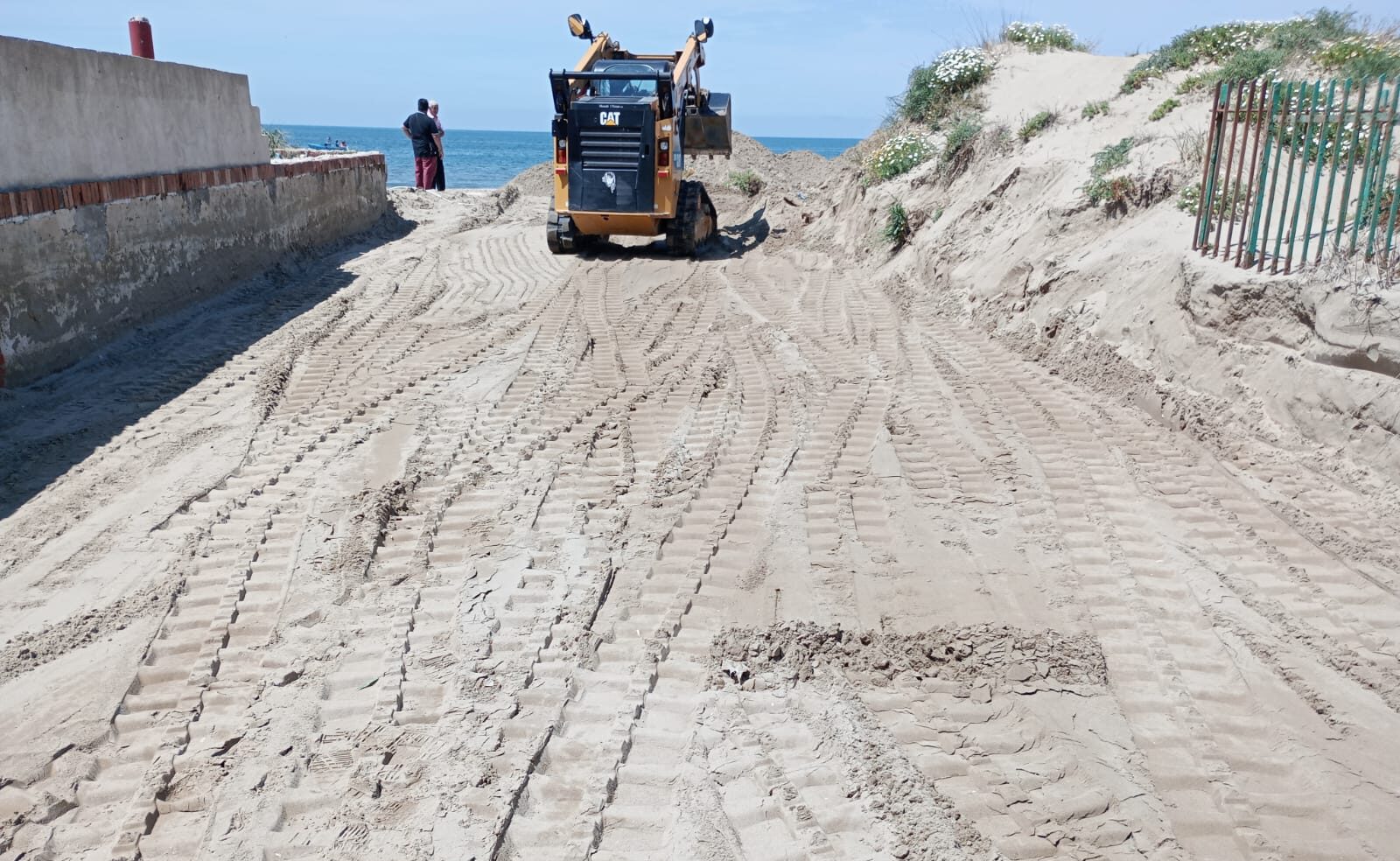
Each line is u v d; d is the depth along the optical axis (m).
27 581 4.90
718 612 4.59
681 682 4.10
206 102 11.22
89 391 7.77
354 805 3.38
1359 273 5.97
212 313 10.27
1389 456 5.48
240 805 3.38
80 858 3.18
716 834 3.21
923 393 7.56
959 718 3.82
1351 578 4.75
